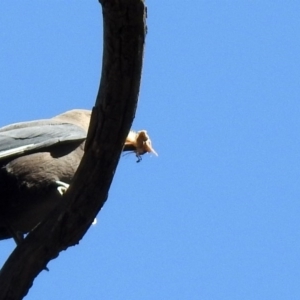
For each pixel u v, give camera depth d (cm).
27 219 1241
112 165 982
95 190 992
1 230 1266
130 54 897
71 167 1272
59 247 1016
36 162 1239
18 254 1003
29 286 1008
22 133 1270
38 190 1230
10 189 1218
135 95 937
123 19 866
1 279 992
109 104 938
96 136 962
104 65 918
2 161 1234
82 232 1023
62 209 1003
